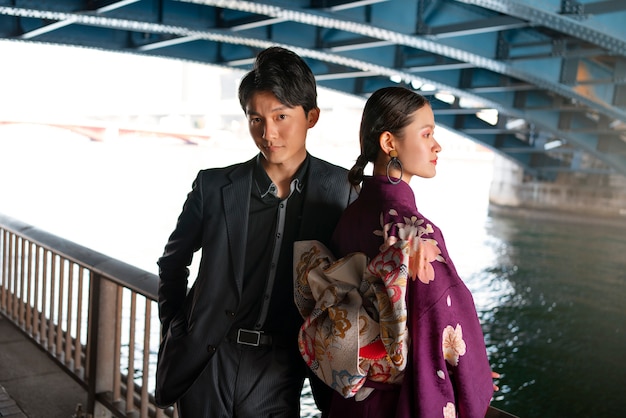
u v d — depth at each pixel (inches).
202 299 66.6
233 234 66.1
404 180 55.7
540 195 1316.4
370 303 53.7
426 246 50.0
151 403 121.4
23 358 164.4
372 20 456.4
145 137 2716.5
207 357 66.6
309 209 65.6
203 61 655.8
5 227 184.5
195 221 67.7
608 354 600.7
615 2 402.6
